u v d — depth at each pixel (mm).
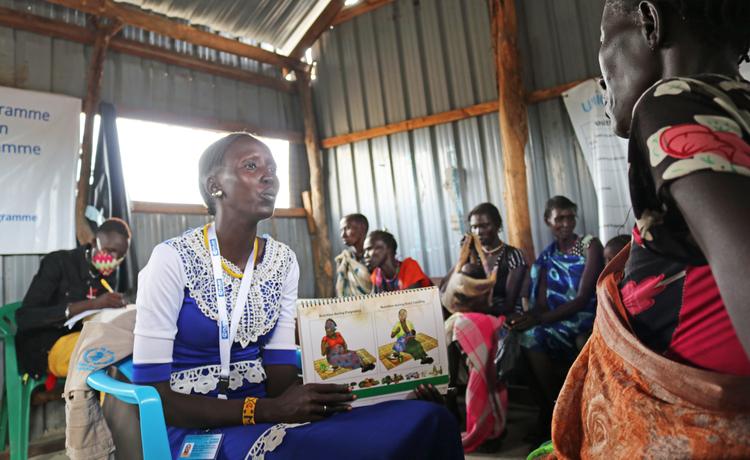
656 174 431
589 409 586
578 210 4699
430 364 1161
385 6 5789
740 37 524
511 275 2908
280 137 6070
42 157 4082
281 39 6012
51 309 2758
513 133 4664
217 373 1114
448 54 5441
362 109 5984
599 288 627
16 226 3916
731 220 363
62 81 4312
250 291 1171
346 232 3531
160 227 4844
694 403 459
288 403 1000
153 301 1061
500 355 2590
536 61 4945
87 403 1445
